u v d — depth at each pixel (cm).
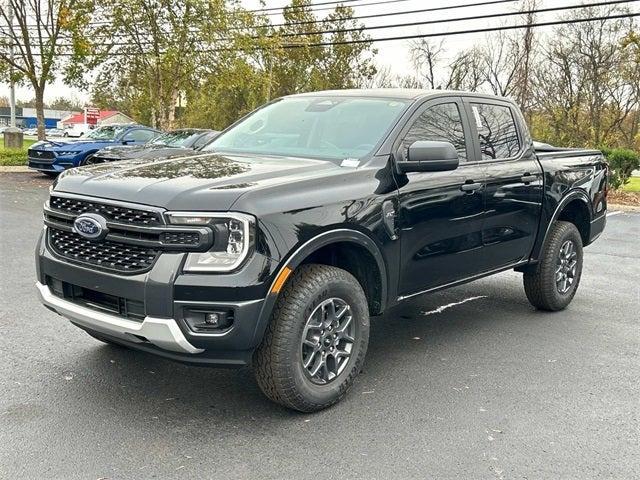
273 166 405
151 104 2734
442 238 465
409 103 471
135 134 1695
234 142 502
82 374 430
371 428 367
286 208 353
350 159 428
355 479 312
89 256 362
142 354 470
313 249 363
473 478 316
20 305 574
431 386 431
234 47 2358
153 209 331
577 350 515
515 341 534
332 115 484
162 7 2252
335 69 4878
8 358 452
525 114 3325
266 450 338
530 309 637
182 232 329
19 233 916
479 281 757
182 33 2259
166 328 328
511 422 380
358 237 392
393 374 452
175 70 2358
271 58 3403
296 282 368
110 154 1279
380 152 429
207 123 5041
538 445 353
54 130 8488
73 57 2220
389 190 418
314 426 367
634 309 648
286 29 4106
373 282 425
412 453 339
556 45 3316
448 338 537
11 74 2219
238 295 330
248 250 334
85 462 320
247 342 338
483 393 422
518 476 320
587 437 364
